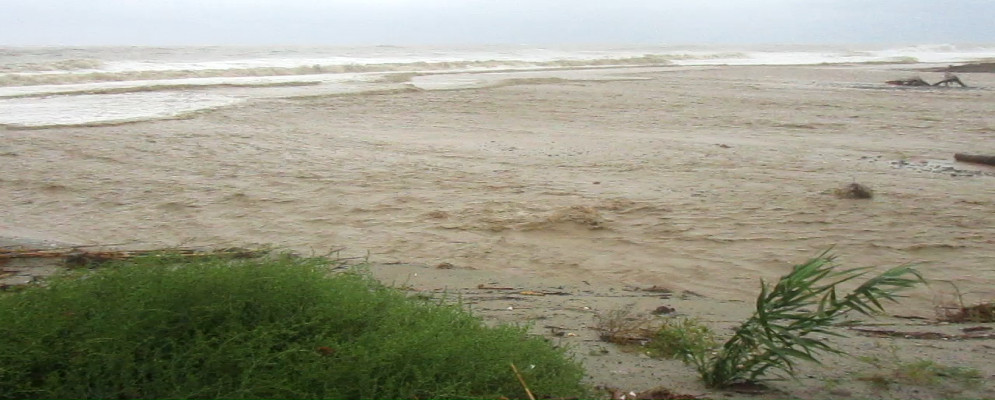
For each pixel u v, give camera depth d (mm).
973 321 6305
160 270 4262
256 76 33719
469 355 3994
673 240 8648
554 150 14109
